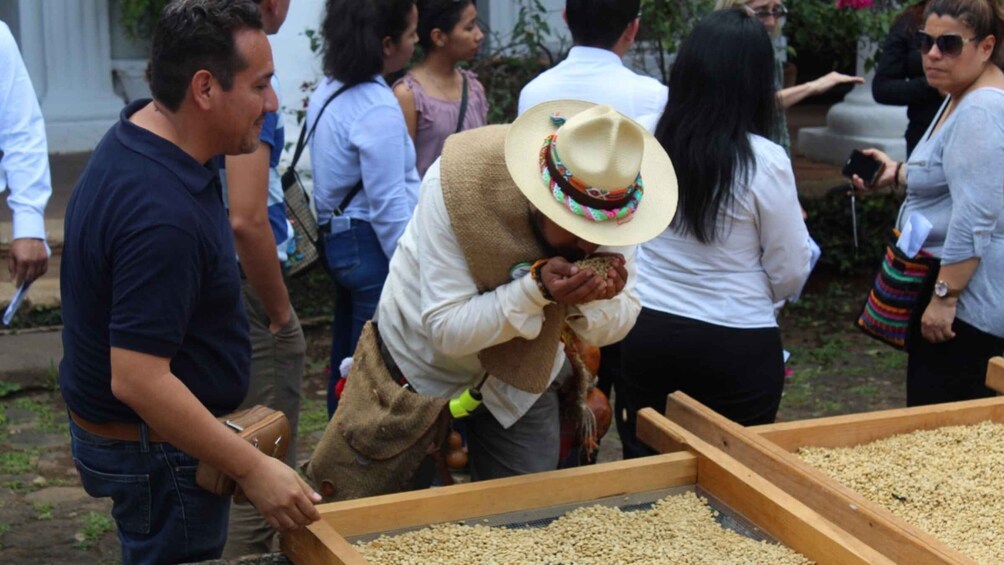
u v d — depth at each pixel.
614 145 2.40
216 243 2.38
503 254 2.56
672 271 3.46
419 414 2.84
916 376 3.97
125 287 2.23
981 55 3.66
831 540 2.34
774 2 4.53
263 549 3.41
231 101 2.31
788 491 2.72
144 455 2.50
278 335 3.59
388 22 4.43
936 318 3.78
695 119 3.28
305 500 2.30
